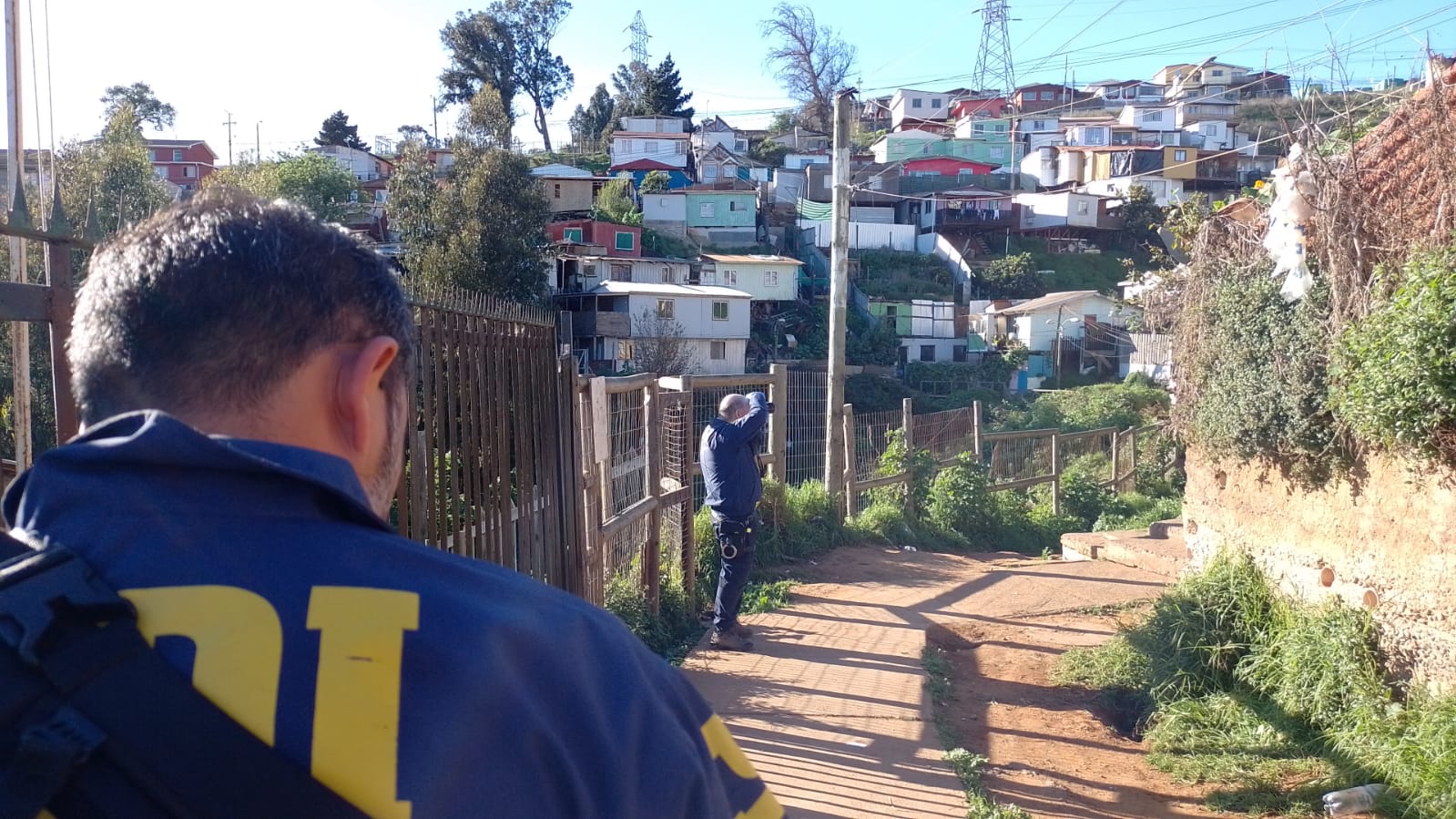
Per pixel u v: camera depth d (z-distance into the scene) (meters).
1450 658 4.95
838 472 11.36
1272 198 6.54
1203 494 7.43
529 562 4.63
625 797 0.95
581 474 5.68
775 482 10.10
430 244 32.16
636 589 6.83
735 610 6.93
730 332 38.97
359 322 1.03
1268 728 5.53
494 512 4.15
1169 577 9.48
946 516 12.73
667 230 53.62
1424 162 5.05
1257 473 6.59
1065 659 6.87
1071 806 4.66
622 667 1.03
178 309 0.94
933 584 9.16
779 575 9.31
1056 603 8.44
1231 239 6.73
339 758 0.81
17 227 2.16
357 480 1.00
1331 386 5.46
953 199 57.31
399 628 0.88
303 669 0.83
